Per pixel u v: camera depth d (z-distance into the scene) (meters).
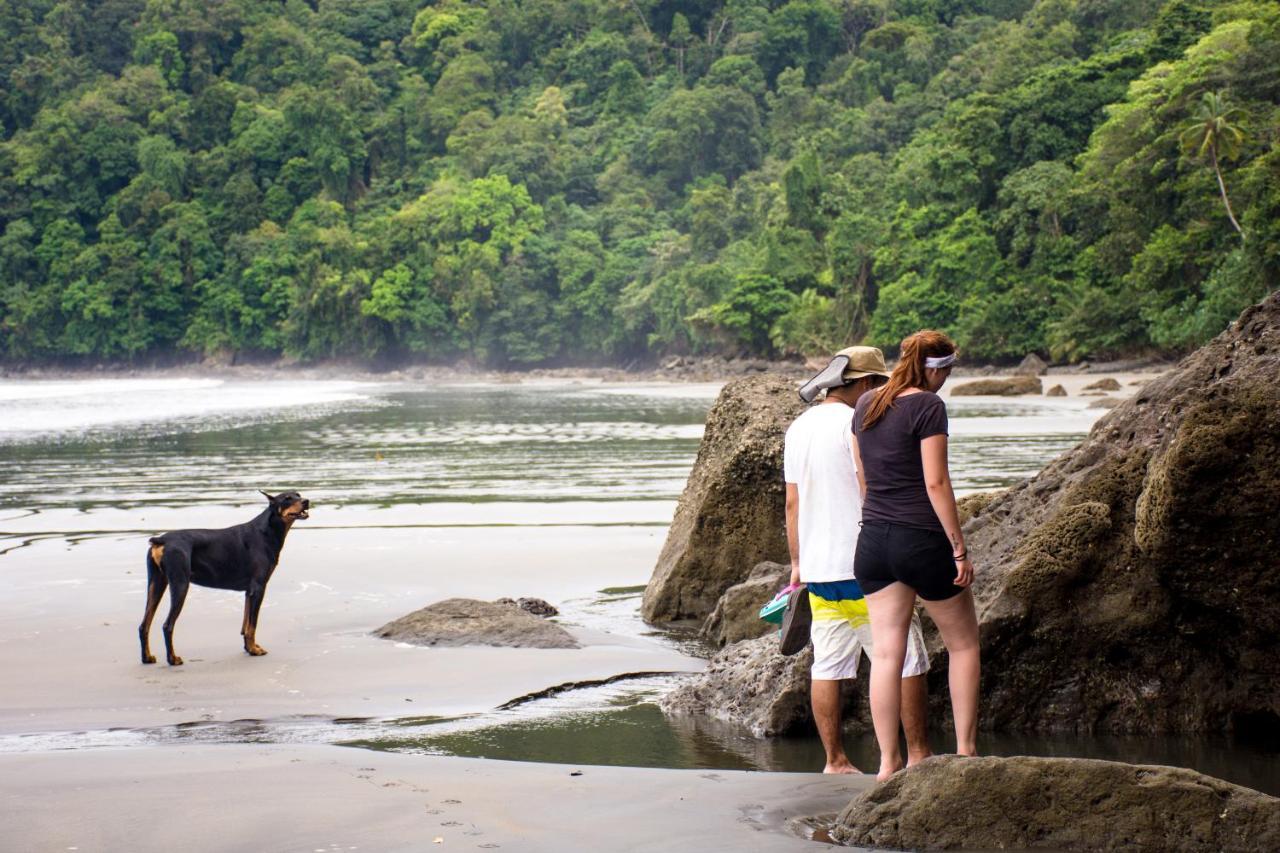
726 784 5.07
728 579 9.62
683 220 153.75
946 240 92.19
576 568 12.09
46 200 169.62
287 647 8.45
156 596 8.00
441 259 146.00
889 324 93.69
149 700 7.06
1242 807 3.99
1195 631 6.13
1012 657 6.37
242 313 157.88
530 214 149.62
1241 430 5.36
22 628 9.10
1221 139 64.12
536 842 4.25
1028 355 81.25
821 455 5.61
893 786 4.38
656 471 22.80
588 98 190.25
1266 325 6.25
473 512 16.66
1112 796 4.11
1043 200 86.25
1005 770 4.22
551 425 40.31
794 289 112.44
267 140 176.50
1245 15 86.94
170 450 30.75
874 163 126.19
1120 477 6.31
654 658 8.23
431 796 4.87
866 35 177.12
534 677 7.62
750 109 164.12
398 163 180.62
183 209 166.12
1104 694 6.33
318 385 122.00
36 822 4.52
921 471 5.03
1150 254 69.94
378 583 11.20
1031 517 6.72
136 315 159.25
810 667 6.30
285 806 4.71
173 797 4.85
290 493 8.37
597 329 139.38
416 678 7.57
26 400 70.81
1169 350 73.38
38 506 18.16
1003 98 95.50
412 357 149.12
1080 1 132.62
